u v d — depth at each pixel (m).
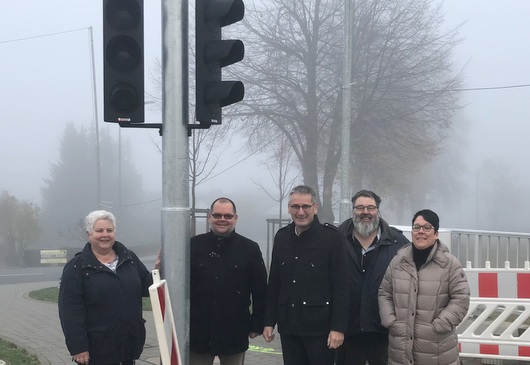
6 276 26.55
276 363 8.15
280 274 5.37
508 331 7.44
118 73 4.98
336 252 5.20
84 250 5.05
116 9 4.98
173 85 5.00
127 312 5.00
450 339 4.98
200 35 5.18
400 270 5.10
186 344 4.94
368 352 5.65
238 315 5.48
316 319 5.16
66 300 4.87
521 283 7.46
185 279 4.96
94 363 4.92
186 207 5.02
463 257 9.19
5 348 8.81
